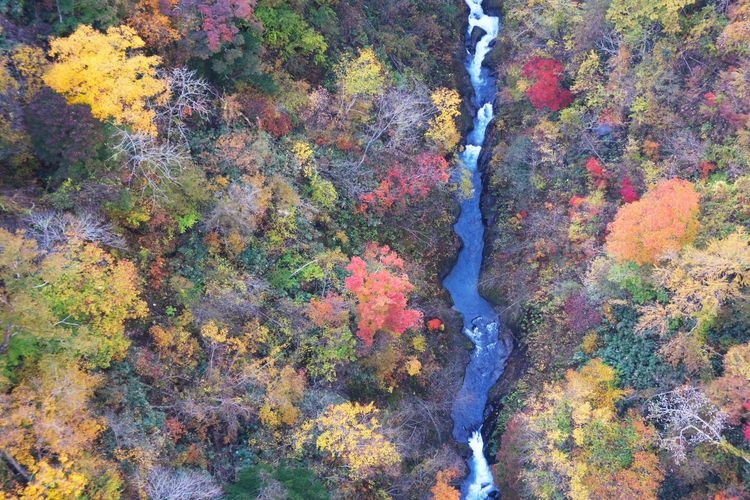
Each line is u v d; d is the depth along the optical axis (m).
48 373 17.81
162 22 25.06
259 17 30.69
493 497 31.52
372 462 23.73
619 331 30.03
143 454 20.00
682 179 29.34
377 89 33.62
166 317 24.61
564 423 25.77
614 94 32.38
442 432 32.41
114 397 21.09
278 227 29.42
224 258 27.17
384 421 28.28
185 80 26.23
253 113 29.77
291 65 33.06
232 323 25.83
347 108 33.38
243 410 24.28
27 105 20.67
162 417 22.41
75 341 18.53
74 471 17.47
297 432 24.33
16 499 15.44
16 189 21.20
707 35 29.86
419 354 32.78
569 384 27.61
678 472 25.02
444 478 28.97
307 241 30.88
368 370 29.67
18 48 20.83
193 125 27.95
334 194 32.03
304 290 29.31
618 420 26.05
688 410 23.73
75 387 17.88
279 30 32.12
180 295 25.12
